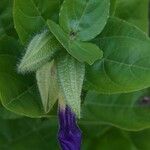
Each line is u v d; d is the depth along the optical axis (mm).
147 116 202
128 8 201
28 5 163
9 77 162
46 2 164
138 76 162
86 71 164
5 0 184
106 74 164
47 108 161
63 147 160
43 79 157
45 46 153
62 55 155
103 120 199
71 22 159
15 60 166
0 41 168
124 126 196
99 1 159
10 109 157
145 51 161
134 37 162
